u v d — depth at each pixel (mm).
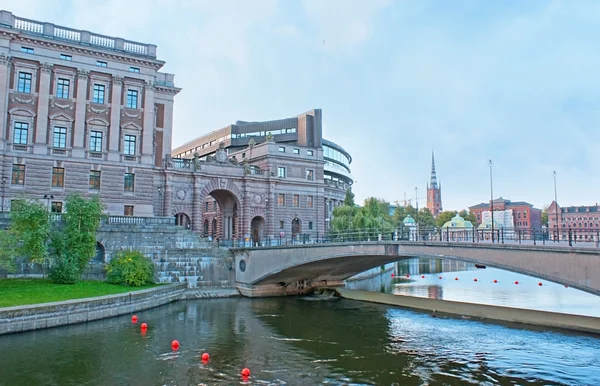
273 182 73812
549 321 35719
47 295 34688
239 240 60531
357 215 70438
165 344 29438
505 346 29734
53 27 55469
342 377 23797
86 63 57062
